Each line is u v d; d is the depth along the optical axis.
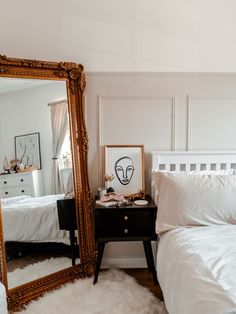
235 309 1.03
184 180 2.09
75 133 2.31
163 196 2.10
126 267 2.55
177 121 2.50
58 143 2.25
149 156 2.51
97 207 2.16
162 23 2.41
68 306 1.95
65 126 2.27
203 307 1.14
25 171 2.12
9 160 2.06
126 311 1.90
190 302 1.24
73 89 2.28
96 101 2.43
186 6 2.41
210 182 2.07
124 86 2.44
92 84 2.42
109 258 2.55
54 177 2.24
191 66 2.45
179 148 2.52
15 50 2.29
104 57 2.39
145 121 2.48
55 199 2.24
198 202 1.99
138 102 2.46
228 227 1.92
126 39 2.40
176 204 2.02
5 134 2.05
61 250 2.27
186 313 1.24
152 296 2.07
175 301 1.45
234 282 1.22
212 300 1.13
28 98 2.13
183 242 1.69
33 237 2.13
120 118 2.46
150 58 2.42
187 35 2.43
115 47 2.40
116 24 2.38
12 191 2.06
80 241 2.35
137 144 2.49
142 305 1.96
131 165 2.47
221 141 2.54
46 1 2.30
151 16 2.40
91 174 2.49
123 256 2.56
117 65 2.41
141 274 2.44
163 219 2.05
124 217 2.17
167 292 1.64
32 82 2.14
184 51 2.44
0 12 2.25
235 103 2.52
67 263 2.30
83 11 2.35
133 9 2.38
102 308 1.93
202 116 2.51
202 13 2.42
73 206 2.33
